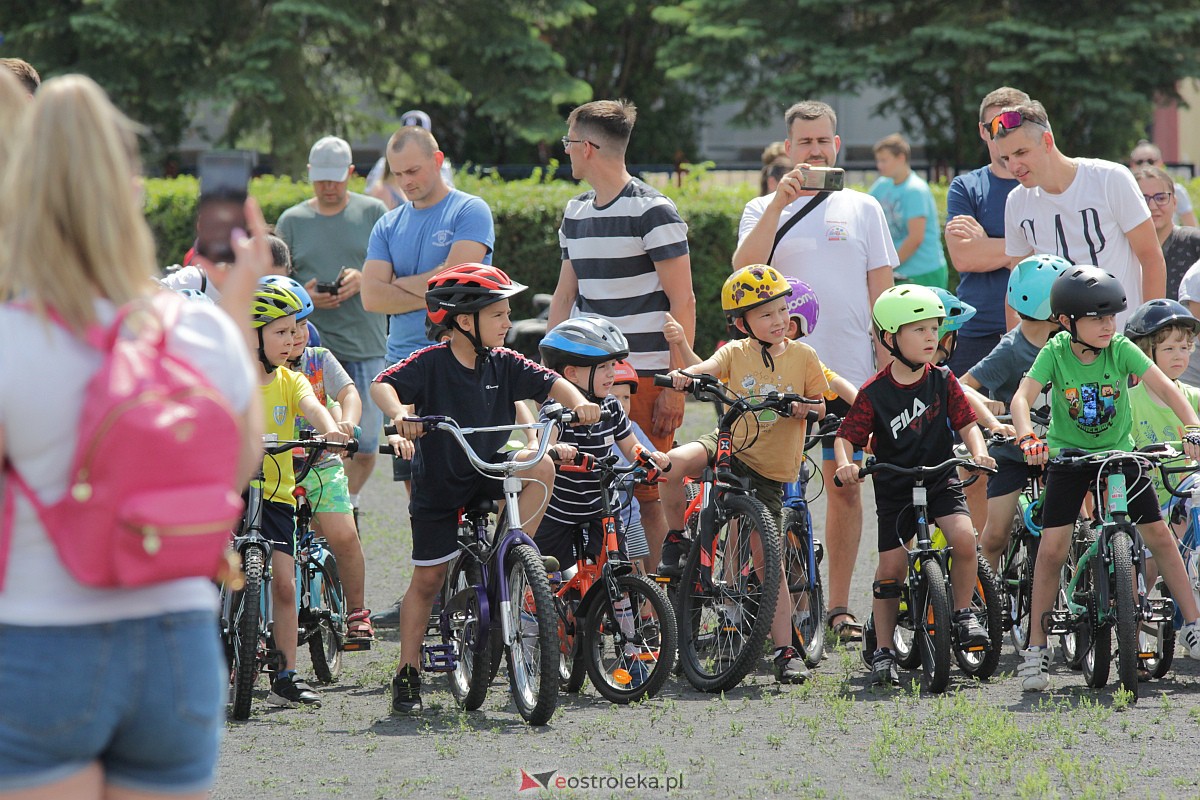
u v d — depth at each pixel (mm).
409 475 31438
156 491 9625
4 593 9773
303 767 19016
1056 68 101688
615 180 26750
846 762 18828
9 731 9625
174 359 10062
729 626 23422
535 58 108500
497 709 22250
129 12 97625
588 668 22891
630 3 132250
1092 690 22750
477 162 133000
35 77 23844
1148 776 18016
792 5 109125
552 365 24281
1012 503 25219
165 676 9969
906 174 51062
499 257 62750
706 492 24672
